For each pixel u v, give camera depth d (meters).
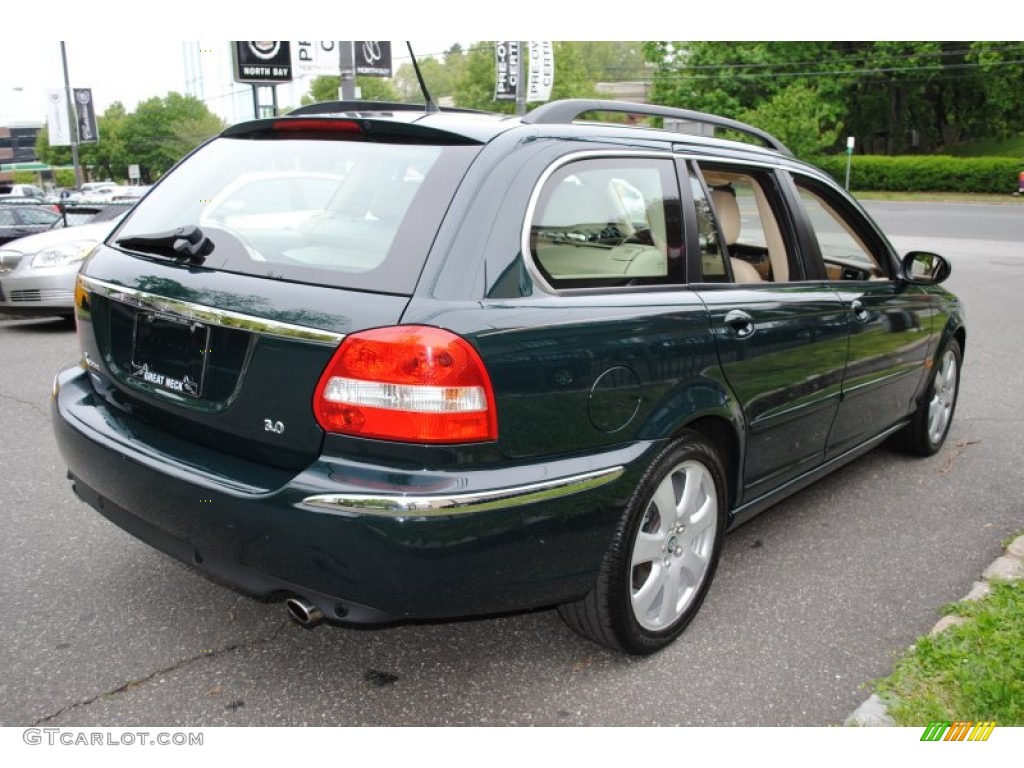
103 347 2.99
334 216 2.63
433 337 2.26
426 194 2.54
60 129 36.09
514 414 2.39
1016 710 2.65
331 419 2.31
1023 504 4.53
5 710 2.64
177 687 2.79
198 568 2.58
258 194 2.87
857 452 4.35
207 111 96.00
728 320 3.11
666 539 2.96
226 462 2.53
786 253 3.78
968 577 3.70
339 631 3.15
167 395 2.70
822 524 4.24
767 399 3.32
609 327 2.65
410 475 2.27
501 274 2.46
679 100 53.78
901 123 58.41
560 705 2.76
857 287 4.09
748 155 3.63
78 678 2.81
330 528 2.25
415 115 2.92
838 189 4.19
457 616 2.44
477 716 2.69
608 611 2.78
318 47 17.12
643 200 3.00
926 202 39.81
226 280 2.58
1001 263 16.50
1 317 9.97
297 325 2.35
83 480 2.92
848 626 3.28
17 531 3.87
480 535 2.32
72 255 8.57
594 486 2.58
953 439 5.62
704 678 2.92
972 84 55.09
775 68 52.88
